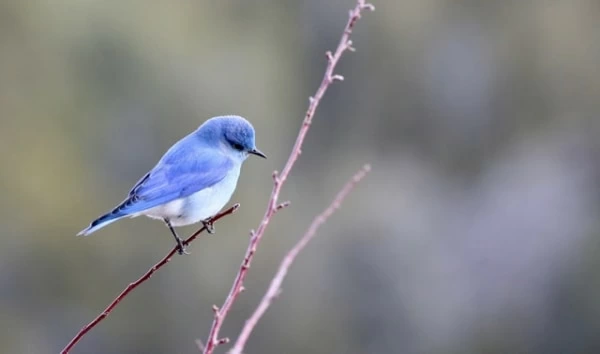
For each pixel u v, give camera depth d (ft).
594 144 72.95
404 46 76.54
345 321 62.54
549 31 75.41
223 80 67.00
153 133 63.72
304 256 63.31
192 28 68.59
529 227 67.72
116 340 59.47
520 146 75.15
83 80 63.87
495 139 76.23
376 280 64.23
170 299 59.82
